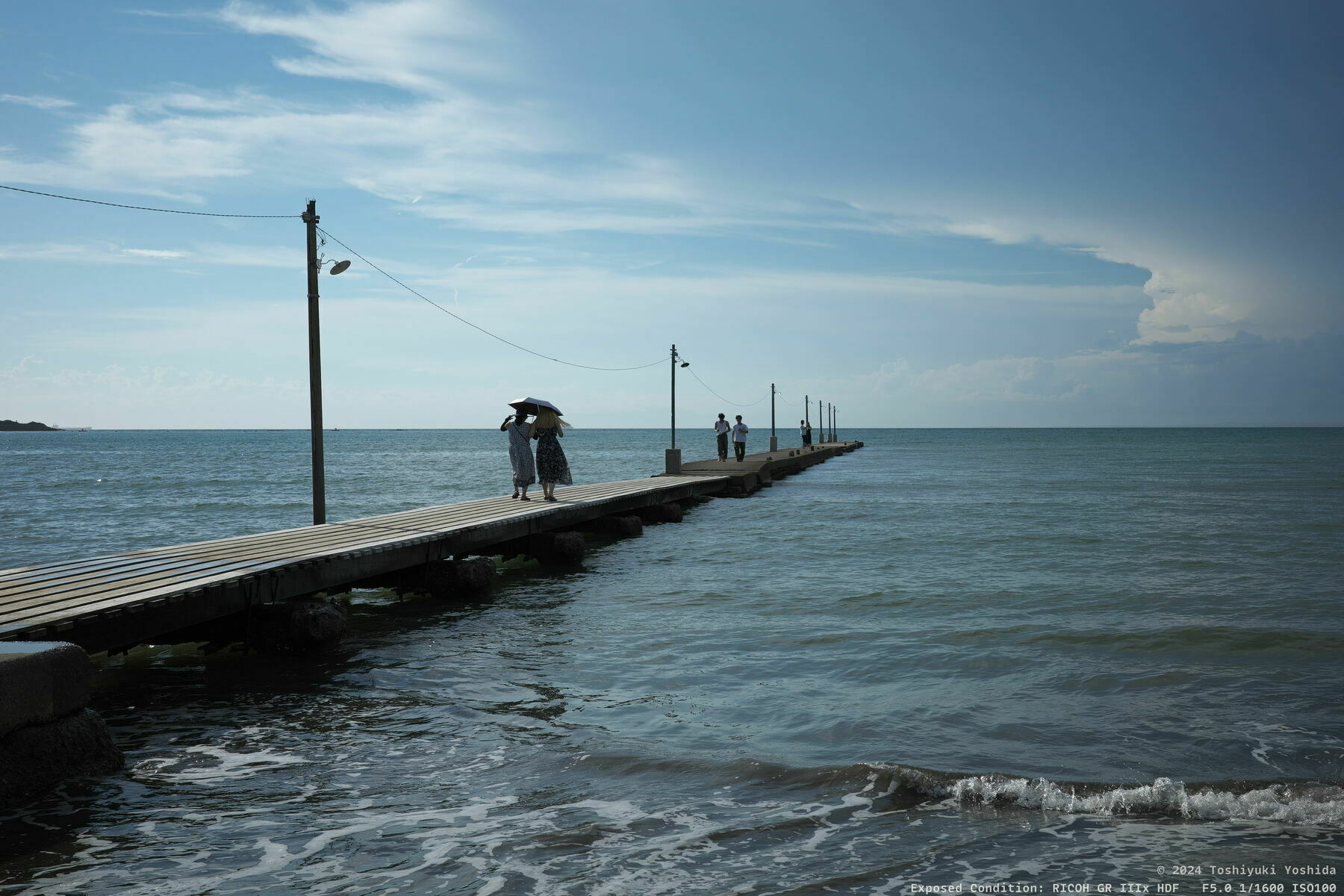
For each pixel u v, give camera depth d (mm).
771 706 7488
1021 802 5414
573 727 6980
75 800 5496
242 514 28375
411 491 38781
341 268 15250
